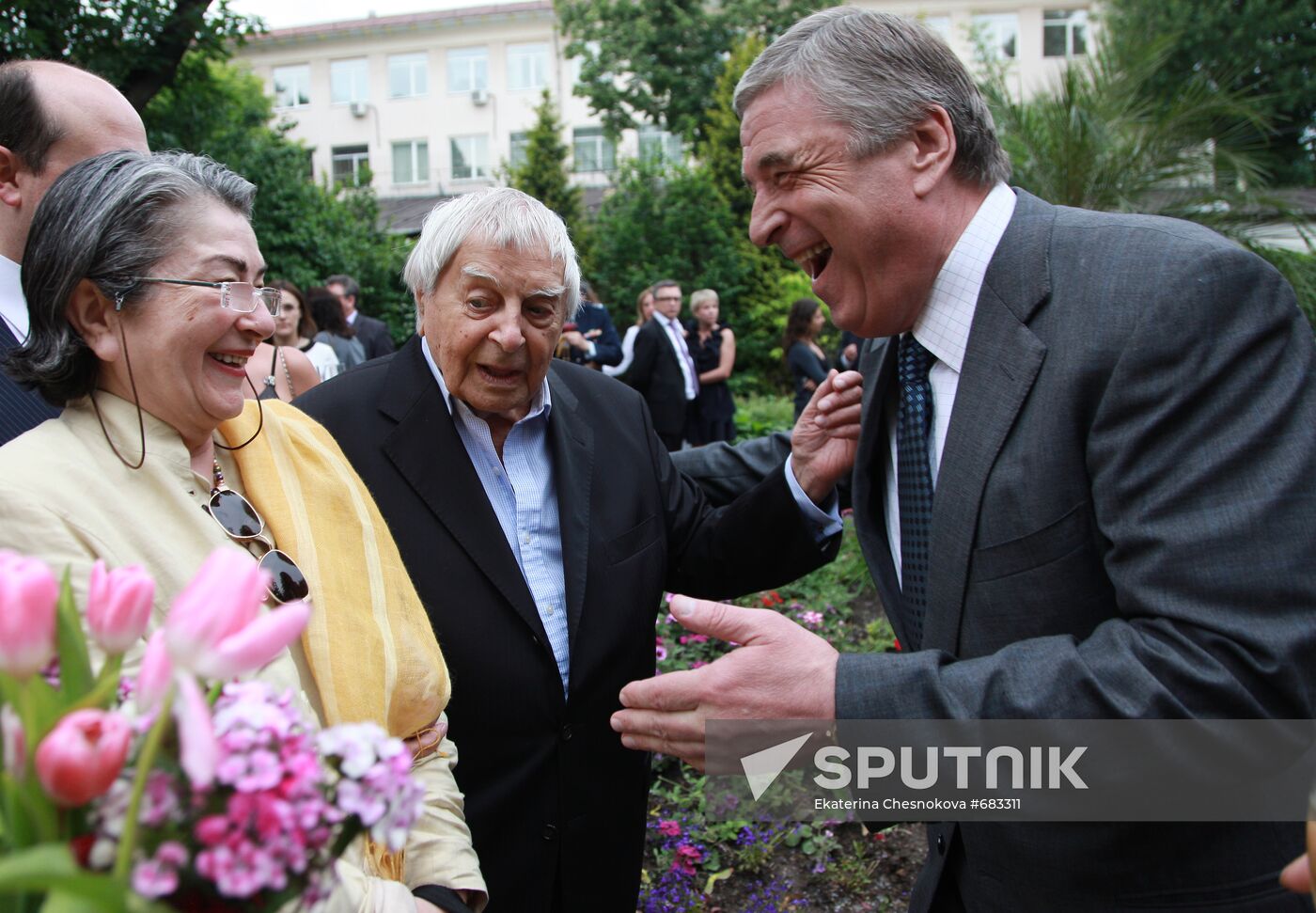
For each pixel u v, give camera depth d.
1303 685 1.20
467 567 1.88
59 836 0.69
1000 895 1.53
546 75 33.22
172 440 1.30
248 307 1.29
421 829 1.42
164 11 9.21
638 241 17.44
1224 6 15.32
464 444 1.99
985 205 1.58
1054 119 6.23
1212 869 1.38
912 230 1.54
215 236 1.27
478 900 1.43
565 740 1.91
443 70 33.84
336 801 0.78
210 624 0.65
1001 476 1.45
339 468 1.58
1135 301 1.35
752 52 19.25
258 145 13.40
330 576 1.42
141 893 0.67
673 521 2.25
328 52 34.25
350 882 1.18
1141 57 6.46
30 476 1.16
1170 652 1.23
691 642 4.24
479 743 1.86
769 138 1.56
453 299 1.84
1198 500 1.25
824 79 1.50
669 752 1.40
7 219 1.97
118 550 1.15
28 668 0.69
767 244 1.66
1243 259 1.31
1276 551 1.21
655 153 18.38
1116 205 6.04
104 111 2.00
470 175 34.00
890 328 1.67
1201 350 1.28
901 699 1.31
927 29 1.55
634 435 2.23
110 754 0.64
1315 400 1.29
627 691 1.38
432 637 1.58
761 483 2.14
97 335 1.26
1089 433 1.38
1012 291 1.48
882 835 3.24
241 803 0.70
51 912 0.60
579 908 1.93
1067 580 1.42
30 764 0.68
